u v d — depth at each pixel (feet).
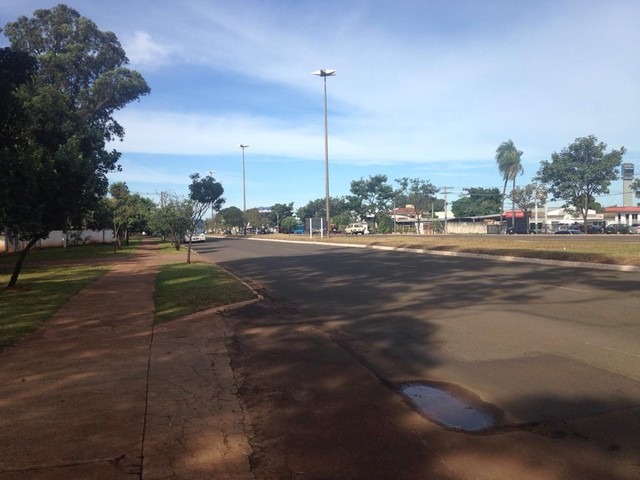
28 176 42.83
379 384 19.31
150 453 13.53
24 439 14.29
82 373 20.56
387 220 267.39
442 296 39.24
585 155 185.06
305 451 13.71
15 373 20.47
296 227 300.61
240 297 38.75
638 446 13.66
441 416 16.05
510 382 19.02
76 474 12.36
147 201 159.94
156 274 58.03
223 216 346.74
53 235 146.51
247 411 16.65
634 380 18.83
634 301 35.04
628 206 321.52
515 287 43.04
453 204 359.46
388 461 13.08
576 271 54.85
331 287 46.57
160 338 26.71
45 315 32.12
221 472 12.57
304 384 19.44
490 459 13.10
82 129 93.66
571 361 21.38
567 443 13.92
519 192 232.73
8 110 42.75
